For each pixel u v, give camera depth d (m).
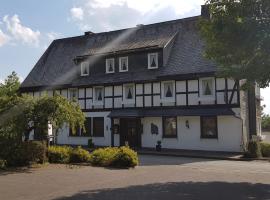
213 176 16.62
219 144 30.42
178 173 17.56
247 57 14.91
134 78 34.81
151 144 33.62
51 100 19.05
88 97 37.72
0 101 19.00
